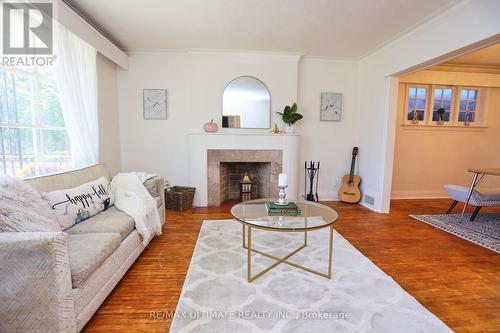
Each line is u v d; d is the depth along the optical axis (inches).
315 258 88.4
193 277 75.9
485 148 184.9
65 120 99.3
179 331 54.6
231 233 111.1
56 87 100.7
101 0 94.8
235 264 83.7
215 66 153.4
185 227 118.6
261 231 113.0
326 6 98.3
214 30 121.8
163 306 63.6
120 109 154.6
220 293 68.0
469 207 159.5
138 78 154.1
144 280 75.2
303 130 168.6
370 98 156.0
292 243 100.9
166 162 161.0
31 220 54.6
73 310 50.1
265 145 153.6
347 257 89.4
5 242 43.9
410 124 175.5
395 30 119.4
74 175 87.8
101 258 59.1
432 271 81.6
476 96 181.8
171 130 159.0
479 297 68.3
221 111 156.4
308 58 163.0
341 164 174.2
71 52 99.7
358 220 132.3
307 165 171.8
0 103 77.9
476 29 87.4
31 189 63.9
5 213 50.8
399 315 60.2
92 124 114.0
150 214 94.5
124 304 64.2
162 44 141.5
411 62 120.2
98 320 58.6
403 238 108.5
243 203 98.3
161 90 155.7
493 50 141.4
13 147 82.8
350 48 145.3
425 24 111.1
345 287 71.3
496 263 87.4
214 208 150.3
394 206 161.2
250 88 156.6
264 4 97.2
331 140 171.5
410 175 182.9
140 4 97.7
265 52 152.3
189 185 159.0
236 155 153.1
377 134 149.3
